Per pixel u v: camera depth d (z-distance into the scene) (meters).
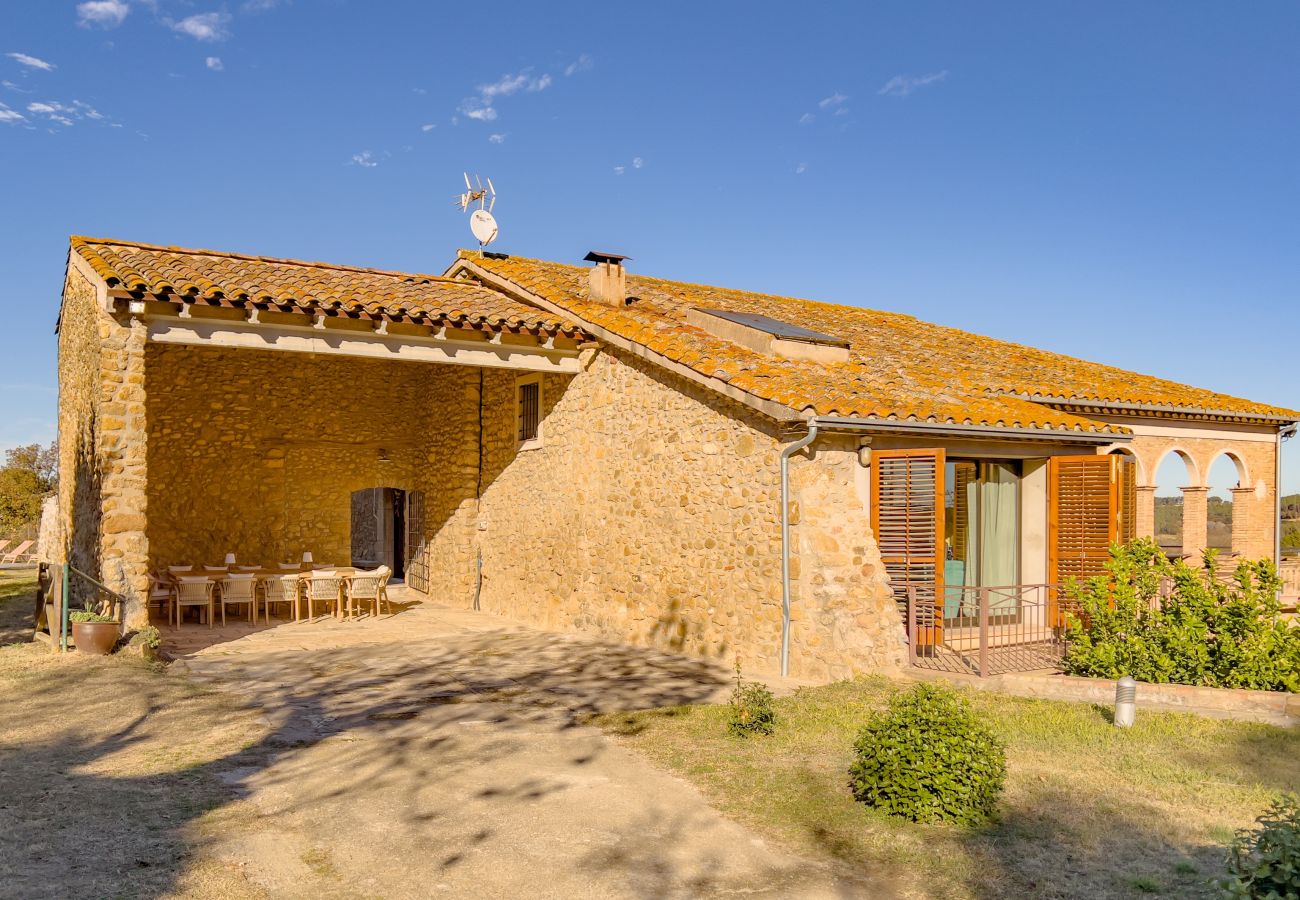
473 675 10.23
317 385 17.39
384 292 12.56
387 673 10.34
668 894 4.77
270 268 12.91
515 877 4.95
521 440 14.91
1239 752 6.88
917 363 13.08
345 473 17.58
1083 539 11.16
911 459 9.88
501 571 15.30
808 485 9.84
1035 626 11.92
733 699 8.09
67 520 14.79
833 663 9.58
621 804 6.05
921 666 9.69
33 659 9.87
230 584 13.88
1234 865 4.08
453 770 6.74
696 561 11.20
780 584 10.02
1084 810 5.79
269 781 6.44
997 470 12.19
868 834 5.53
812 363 11.47
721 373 10.45
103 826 5.47
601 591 12.81
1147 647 8.88
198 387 16.25
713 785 6.40
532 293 13.92
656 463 11.86
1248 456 16.50
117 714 8.03
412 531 18.70
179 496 15.98
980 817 5.62
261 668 10.59
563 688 9.53
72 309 13.90
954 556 11.84
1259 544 16.58
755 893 4.79
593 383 13.06
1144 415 14.74
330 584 14.47
